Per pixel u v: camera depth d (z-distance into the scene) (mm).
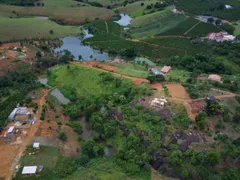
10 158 61812
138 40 142875
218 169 59531
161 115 72188
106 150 68125
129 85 88188
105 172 60312
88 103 84250
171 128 68125
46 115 78062
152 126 69562
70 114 79750
